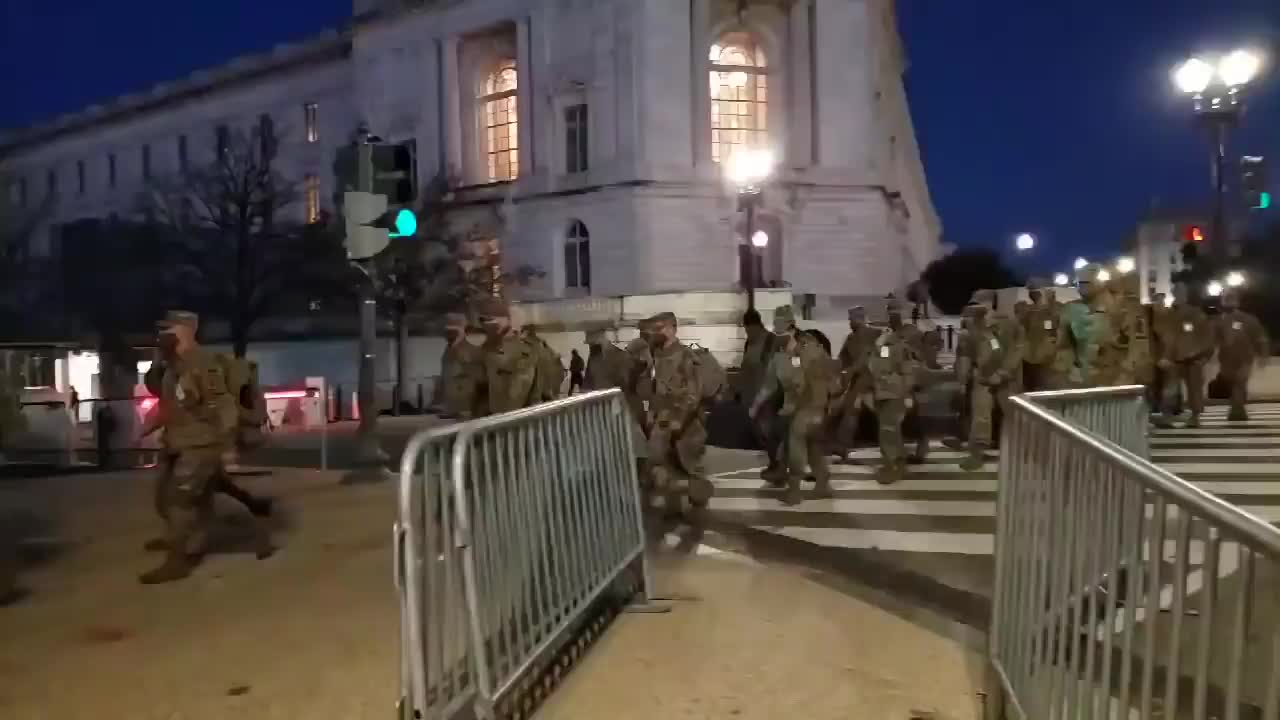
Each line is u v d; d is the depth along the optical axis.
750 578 8.14
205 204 44.28
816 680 5.61
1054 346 13.39
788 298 33.78
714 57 43.19
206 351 8.27
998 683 5.04
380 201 13.11
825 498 11.98
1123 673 3.55
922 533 9.94
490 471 5.12
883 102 49.00
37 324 46.78
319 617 6.82
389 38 48.72
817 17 42.75
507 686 4.98
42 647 6.24
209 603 7.26
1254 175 23.52
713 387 10.02
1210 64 22.66
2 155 77.81
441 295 37.75
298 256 41.47
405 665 4.34
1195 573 3.27
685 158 40.91
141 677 5.68
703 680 5.62
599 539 6.74
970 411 14.11
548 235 42.59
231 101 61.03
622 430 7.46
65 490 13.12
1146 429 7.68
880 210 42.88
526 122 43.66
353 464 14.23
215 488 8.77
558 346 34.03
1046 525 4.46
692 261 40.62
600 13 41.56
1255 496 11.29
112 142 69.38
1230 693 2.87
